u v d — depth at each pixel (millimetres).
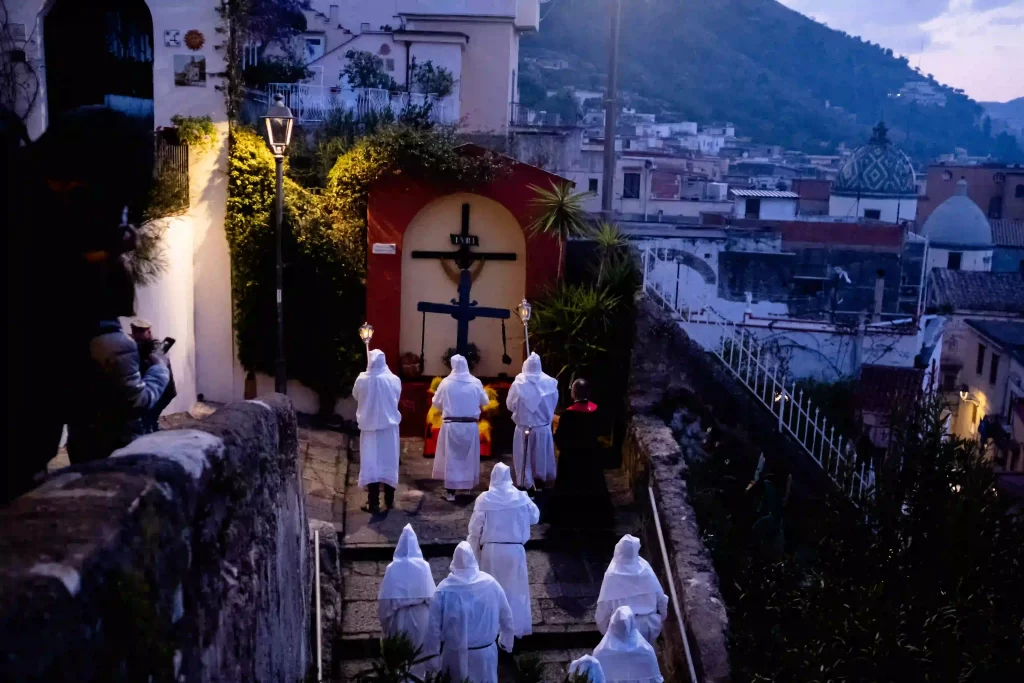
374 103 20047
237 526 5402
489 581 8453
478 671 8344
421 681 6781
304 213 14531
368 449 11648
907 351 21984
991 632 9445
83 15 14875
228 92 13945
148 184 10320
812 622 10172
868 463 14992
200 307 14352
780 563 11312
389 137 14555
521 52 95500
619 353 13961
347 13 24250
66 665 2959
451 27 24953
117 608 3369
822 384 21203
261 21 21531
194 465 4570
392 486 11844
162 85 13875
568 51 103000
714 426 13914
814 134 123812
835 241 26359
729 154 80625
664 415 13719
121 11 15016
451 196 14758
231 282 14352
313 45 23953
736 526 12742
